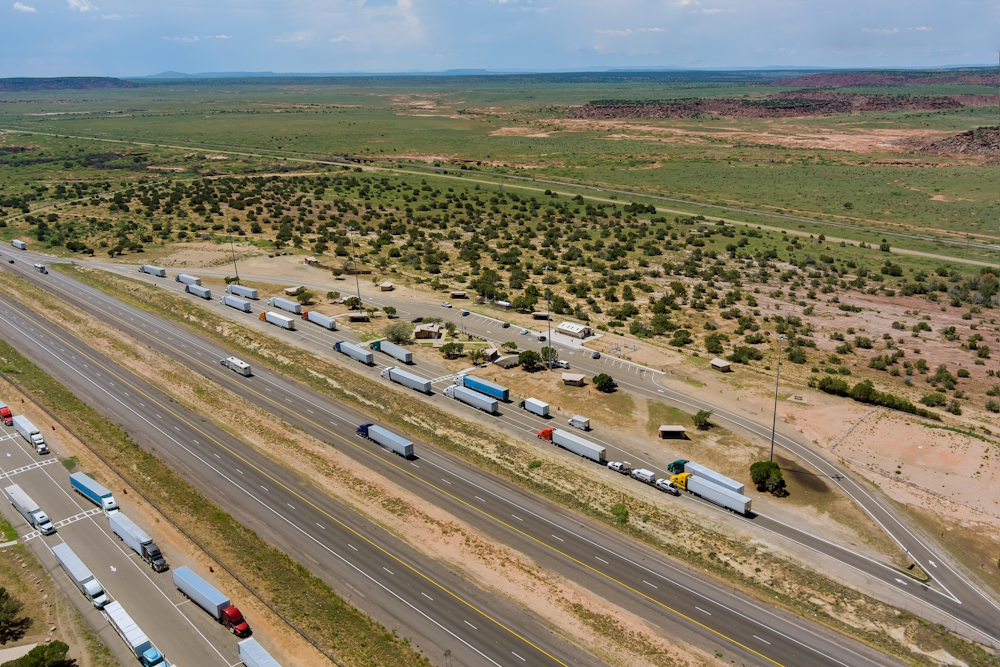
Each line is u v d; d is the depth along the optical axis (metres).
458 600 68.00
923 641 63.75
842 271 187.25
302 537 77.00
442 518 80.06
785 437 98.88
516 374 119.00
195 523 78.88
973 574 72.44
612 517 81.00
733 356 126.19
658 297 165.62
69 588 69.25
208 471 90.19
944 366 122.44
